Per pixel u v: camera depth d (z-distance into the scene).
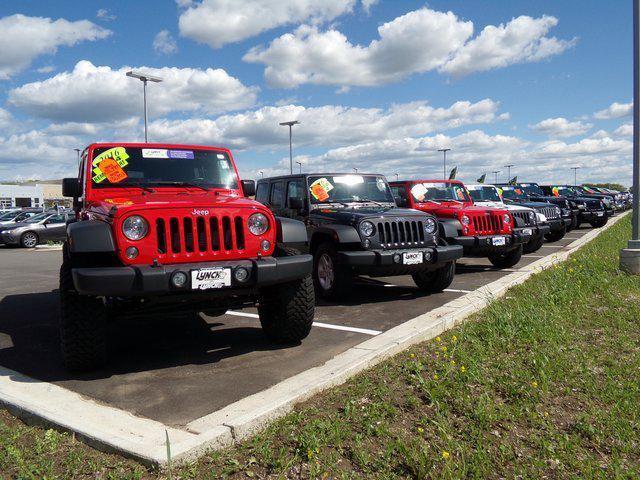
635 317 5.52
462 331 5.12
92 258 4.23
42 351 4.91
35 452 2.90
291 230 4.71
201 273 4.03
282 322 4.80
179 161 5.57
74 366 4.17
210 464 2.78
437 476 2.71
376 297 7.38
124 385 3.94
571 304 6.12
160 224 4.13
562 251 12.28
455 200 10.47
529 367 4.15
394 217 6.96
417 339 4.90
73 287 4.06
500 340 4.74
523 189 18.20
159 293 3.95
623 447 3.04
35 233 20.73
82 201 5.45
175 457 2.71
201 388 3.85
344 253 6.63
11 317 6.46
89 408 3.41
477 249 9.07
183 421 3.25
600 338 4.91
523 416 3.40
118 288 3.81
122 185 5.23
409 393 3.67
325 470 2.72
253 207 4.42
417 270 6.97
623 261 8.18
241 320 6.14
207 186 5.52
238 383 3.95
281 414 3.30
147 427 3.11
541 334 4.88
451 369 3.96
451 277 7.47
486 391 3.70
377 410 3.37
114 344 5.12
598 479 2.73
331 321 5.94
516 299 6.46
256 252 4.41
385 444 3.00
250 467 2.76
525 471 2.79
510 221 9.55
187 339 5.28
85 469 2.73
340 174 8.18
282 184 8.55
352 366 4.05
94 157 5.25
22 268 12.37
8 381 3.95
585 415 3.39
